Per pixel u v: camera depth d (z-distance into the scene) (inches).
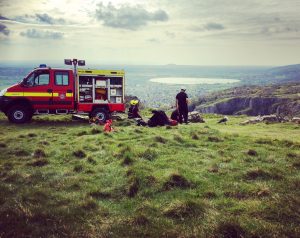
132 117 970.1
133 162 428.5
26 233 253.9
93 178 381.1
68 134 686.5
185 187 345.4
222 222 256.4
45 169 420.8
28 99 900.6
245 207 289.7
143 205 299.3
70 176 390.6
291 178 360.2
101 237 248.8
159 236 249.3
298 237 241.6
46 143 574.2
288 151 494.3
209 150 504.7
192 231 253.0
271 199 304.7
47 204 306.0
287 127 914.1
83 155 478.9
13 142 594.6
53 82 911.7
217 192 329.1
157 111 847.7
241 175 375.2
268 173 372.2
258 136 669.9
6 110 906.7
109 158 455.5
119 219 277.0
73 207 298.4
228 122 1106.7
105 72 940.0
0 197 314.0
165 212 285.7
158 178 356.8
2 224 262.5
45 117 1024.2
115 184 354.9
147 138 575.5
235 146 534.0
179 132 666.8
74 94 928.3
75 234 250.8
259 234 243.6
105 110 940.6
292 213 274.7
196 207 290.0
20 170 412.2
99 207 301.4
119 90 957.8
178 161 435.2
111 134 643.5
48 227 261.9
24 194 322.0
